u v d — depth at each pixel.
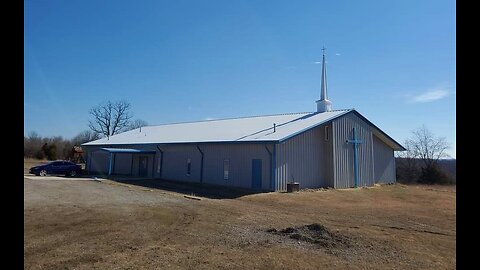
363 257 6.93
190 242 7.79
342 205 16.31
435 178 35.84
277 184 20.44
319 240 8.05
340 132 23.95
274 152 20.48
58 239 7.77
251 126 27.38
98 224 9.55
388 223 11.50
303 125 23.38
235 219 11.02
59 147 53.50
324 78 28.44
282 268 6.05
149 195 17.41
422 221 12.09
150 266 5.99
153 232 8.72
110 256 6.52
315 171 22.83
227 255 6.79
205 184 23.89
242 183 22.11
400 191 23.50
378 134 27.73
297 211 13.77
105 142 38.41
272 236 8.58
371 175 25.92
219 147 24.03
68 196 16.09
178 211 12.32
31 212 11.45
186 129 33.81
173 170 28.17
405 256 7.11
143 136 36.19
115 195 17.03
